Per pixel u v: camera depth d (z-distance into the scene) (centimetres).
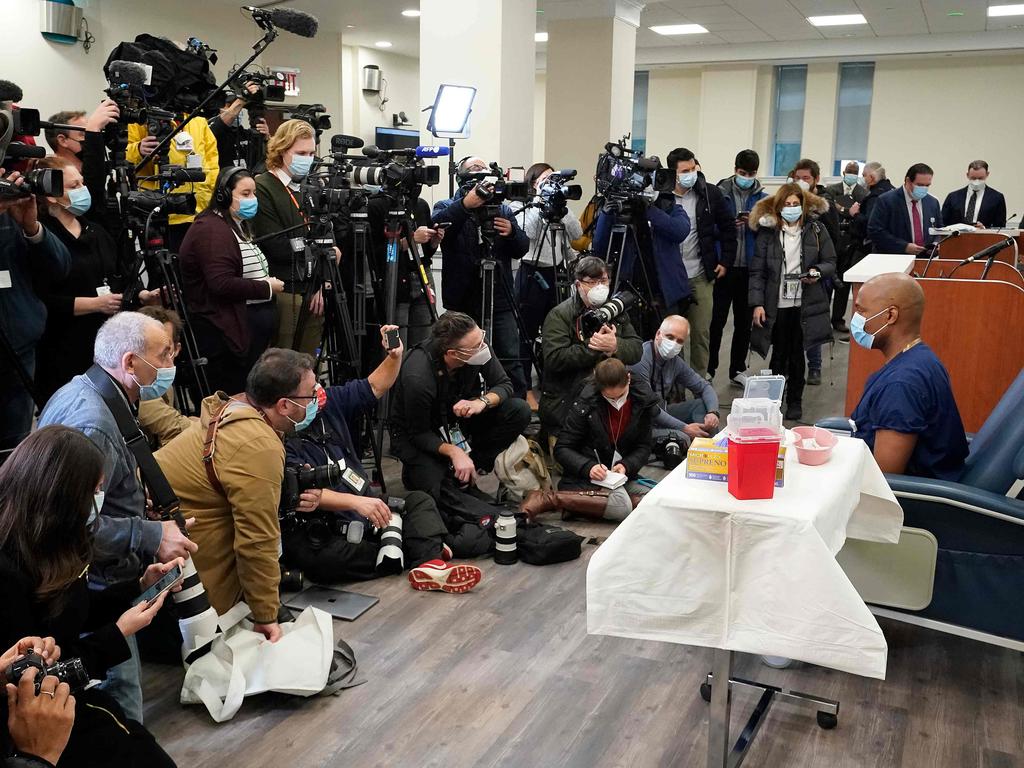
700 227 547
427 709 232
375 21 998
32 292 312
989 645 268
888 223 628
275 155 405
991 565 231
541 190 491
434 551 315
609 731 223
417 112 1327
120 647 167
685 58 1305
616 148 524
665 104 1438
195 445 244
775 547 161
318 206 372
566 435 377
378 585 305
